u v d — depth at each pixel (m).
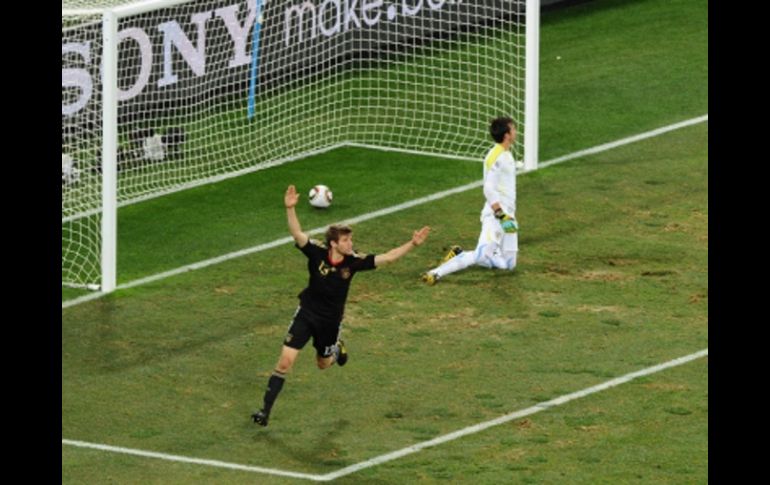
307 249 49.50
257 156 69.44
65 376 52.59
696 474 46.03
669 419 49.09
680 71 76.62
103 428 49.59
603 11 83.50
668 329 54.78
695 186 65.62
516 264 59.62
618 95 74.38
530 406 50.22
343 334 55.00
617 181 66.25
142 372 52.97
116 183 62.62
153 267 60.44
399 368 52.81
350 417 50.03
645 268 59.12
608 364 52.59
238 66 71.69
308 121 71.94
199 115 71.25
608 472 46.28
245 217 64.38
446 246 61.44
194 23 70.31
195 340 55.03
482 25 75.19
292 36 72.88
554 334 54.69
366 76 74.75
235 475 46.81
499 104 73.00
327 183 67.06
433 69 74.81
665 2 84.31
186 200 66.00
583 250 60.59
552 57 78.56
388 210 64.50
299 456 47.84
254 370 53.09
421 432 49.00
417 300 57.34
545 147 69.50
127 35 68.50
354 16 74.31
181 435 49.19
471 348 53.97
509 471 46.53
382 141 70.81
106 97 58.50
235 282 59.19
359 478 46.44
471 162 68.88
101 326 56.00
